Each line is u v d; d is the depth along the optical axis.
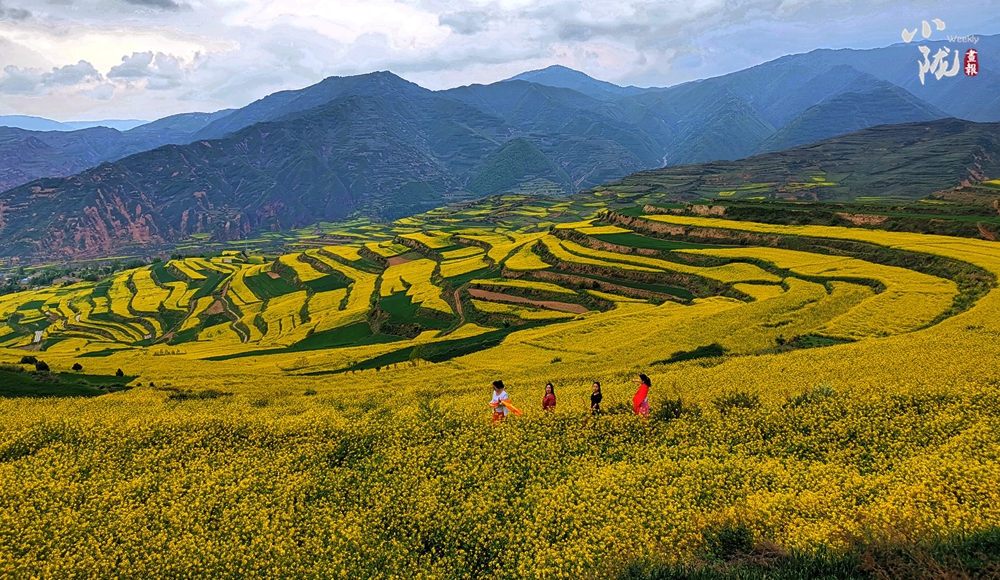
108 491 16.53
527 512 14.78
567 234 140.75
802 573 10.58
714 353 47.75
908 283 66.19
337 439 20.97
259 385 56.66
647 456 18.03
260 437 21.70
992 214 101.50
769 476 15.70
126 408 34.75
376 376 57.19
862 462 16.75
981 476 13.77
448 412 23.61
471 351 68.50
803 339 47.78
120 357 90.44
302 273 181.62
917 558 10.39
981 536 10.85
